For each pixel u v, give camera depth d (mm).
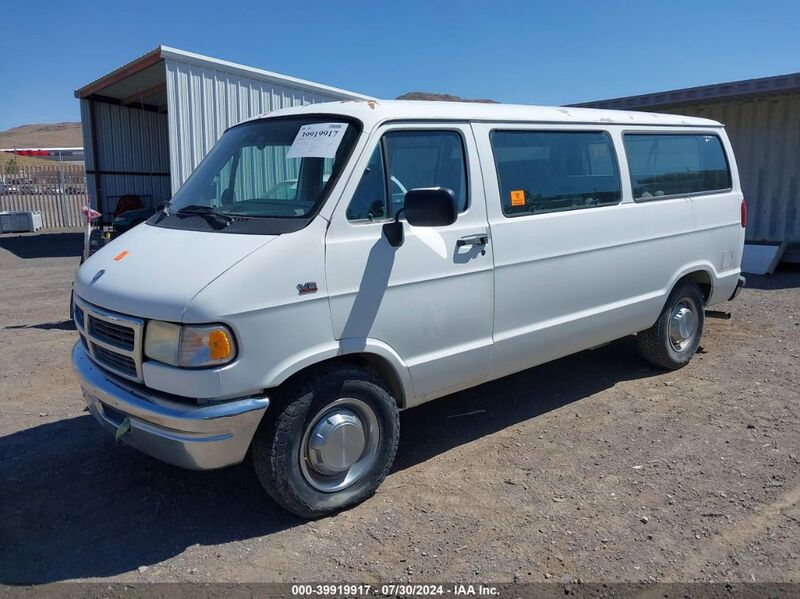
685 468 4488
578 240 5129
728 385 6035
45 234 21484
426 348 4277
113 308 3742
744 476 4359
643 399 5762
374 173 4066
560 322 5086
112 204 16562
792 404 5539
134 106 16781
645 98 12688
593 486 4281
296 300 3643
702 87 11773
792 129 11633
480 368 4625
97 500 4223
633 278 5664
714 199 6461
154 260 3863
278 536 3809
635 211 5625
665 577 3373
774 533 3713
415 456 4781
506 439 5023
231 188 4500
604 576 3389
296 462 3775
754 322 8133
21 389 6199
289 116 4562
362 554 3617
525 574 3418
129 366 3752
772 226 12086
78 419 5473
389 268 4016
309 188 4031
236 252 3646
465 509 4047
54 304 10055
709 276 6500
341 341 3850
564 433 5109
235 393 3488
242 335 3475
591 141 5406
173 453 3588
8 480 4477
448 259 4309
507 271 4656
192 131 10922
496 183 4633
